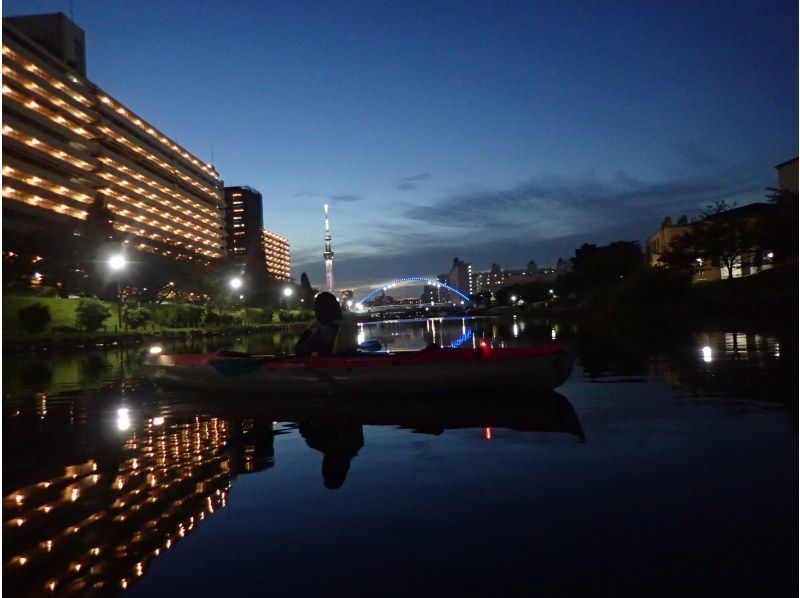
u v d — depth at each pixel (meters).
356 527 4.89
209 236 145.12
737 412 8.77
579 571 3.99
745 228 52.00
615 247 98.88
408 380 11.72
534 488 5.69
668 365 15.12
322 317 13.26
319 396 12.16
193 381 13.31
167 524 5.14
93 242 66.19
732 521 4.70
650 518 4.82
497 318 91.38
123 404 12.21
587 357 18.38
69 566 4.39
